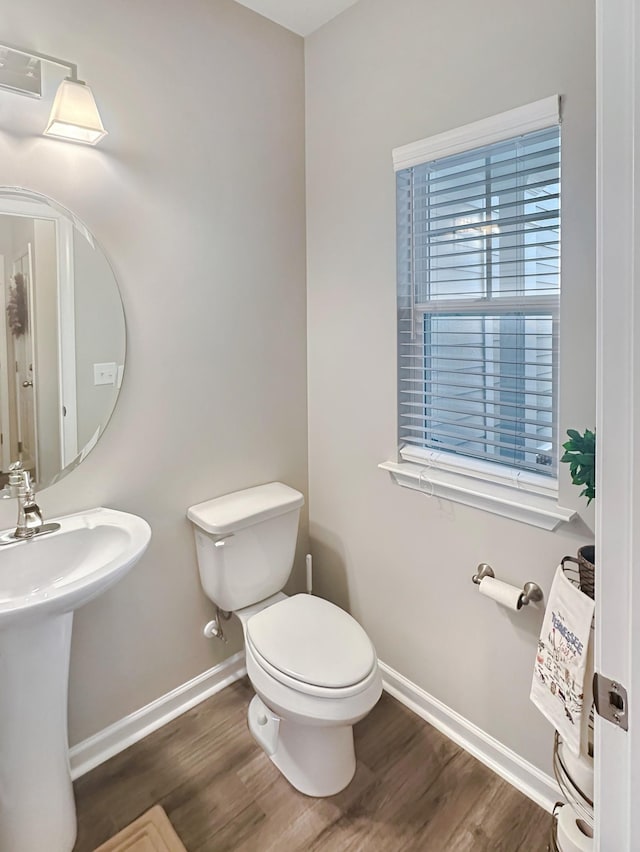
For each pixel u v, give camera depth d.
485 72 1.45
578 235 1.29
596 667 0.60
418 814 1.50
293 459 2.21
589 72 1.23
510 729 1.60
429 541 1.78
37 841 1.32
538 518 1.45
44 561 1.40
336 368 2.07
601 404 0.58
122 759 1.70
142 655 1.79
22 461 1.47
